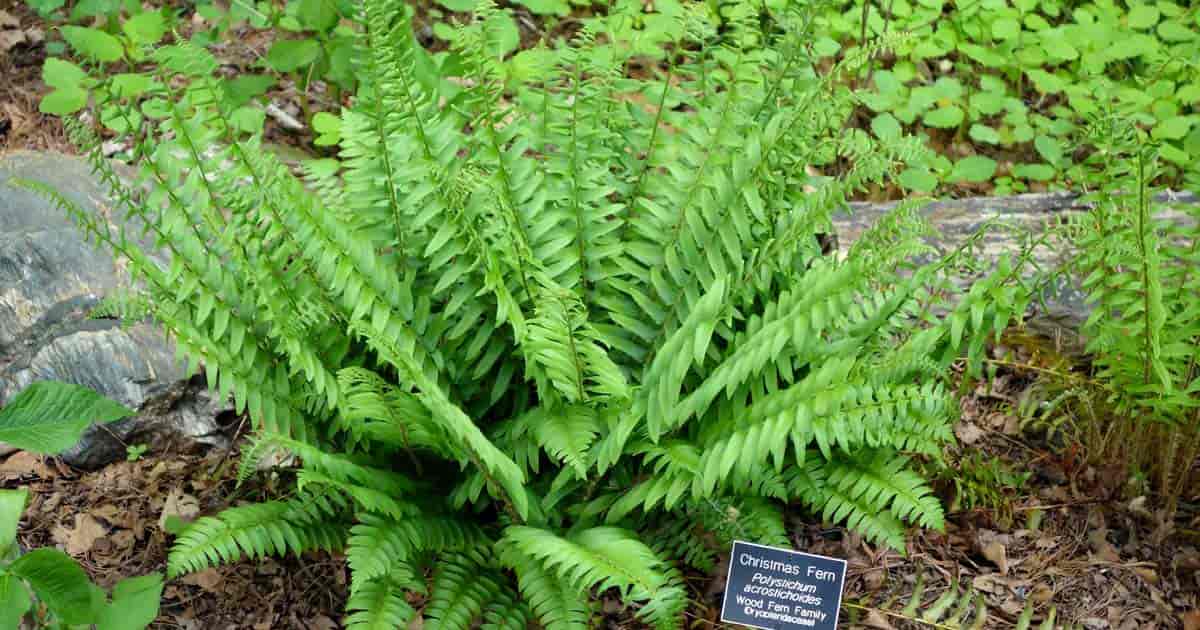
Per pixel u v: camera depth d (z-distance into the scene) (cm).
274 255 145
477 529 149
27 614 131
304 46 186
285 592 151
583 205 150
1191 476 161
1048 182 206
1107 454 164
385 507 137
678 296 152
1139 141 145
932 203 185
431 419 140
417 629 147
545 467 155
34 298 167
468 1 196
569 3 225
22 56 212
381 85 144
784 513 159
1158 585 152
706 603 150
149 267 143
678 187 151
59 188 178
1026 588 152
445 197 143
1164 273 155
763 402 141
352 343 151
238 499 159
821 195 148
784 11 159
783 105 158
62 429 120
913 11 217
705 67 157
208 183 145
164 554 154
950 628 147
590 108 155
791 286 148
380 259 147
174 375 163
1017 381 173
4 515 114
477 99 149
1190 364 154
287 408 148
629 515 151
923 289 153
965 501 159
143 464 162
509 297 140
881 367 144
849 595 152
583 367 142
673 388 136
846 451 144
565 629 136
